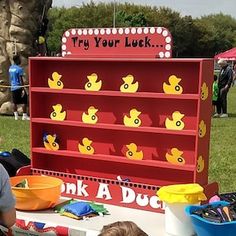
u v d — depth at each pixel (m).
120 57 3.85
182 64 3.64
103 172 4.17
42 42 14.28
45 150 4.24
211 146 9.66
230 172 7.42
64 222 3.46
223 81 14.66
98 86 3.96
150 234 3.26
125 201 3.82
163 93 3.66
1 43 13.78
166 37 3.66
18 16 13.62
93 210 3.63
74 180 4.05
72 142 4.24
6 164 4.30
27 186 3.82
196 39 69.31
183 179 3.81
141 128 3.76
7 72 13.89
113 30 3.86
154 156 3.89
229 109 17.88
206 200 3.52
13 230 3.60
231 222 2.83
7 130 11.08
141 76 3.82
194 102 3.64
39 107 4.28
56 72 4.16
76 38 4.03
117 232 2.13
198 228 2.94
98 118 4.06
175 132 3.63
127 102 3.92
